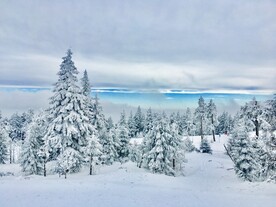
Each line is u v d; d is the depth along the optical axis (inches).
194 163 2181.3
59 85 1433.3
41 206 661.9
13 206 657.6
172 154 1678.2
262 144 1027.9
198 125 3846.0
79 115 1433.3
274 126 1010.1
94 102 2015.3
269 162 1018.7
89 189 894.4
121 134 2295.8
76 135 1422.2
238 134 1533.0
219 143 3442.4
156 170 1689.2
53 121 1392.7
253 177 1405.0
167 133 1700.3
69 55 1444.4
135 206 685.9
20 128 3794.3
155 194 843.4
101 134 1978.3
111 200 738.2
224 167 1984.5
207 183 1419.8
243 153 1455.5
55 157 1491.1
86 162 1550.2
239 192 1015.6
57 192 821.9
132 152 2267.5
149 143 1771.7
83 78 1977.1
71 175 1389.0
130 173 1428.4
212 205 717.9
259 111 1675.7
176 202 740.7
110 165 1904.5
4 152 2551.7
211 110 3651.6
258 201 766.5
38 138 1749.5
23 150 1736.0
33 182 1007.0
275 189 1023.6
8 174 1632.6
